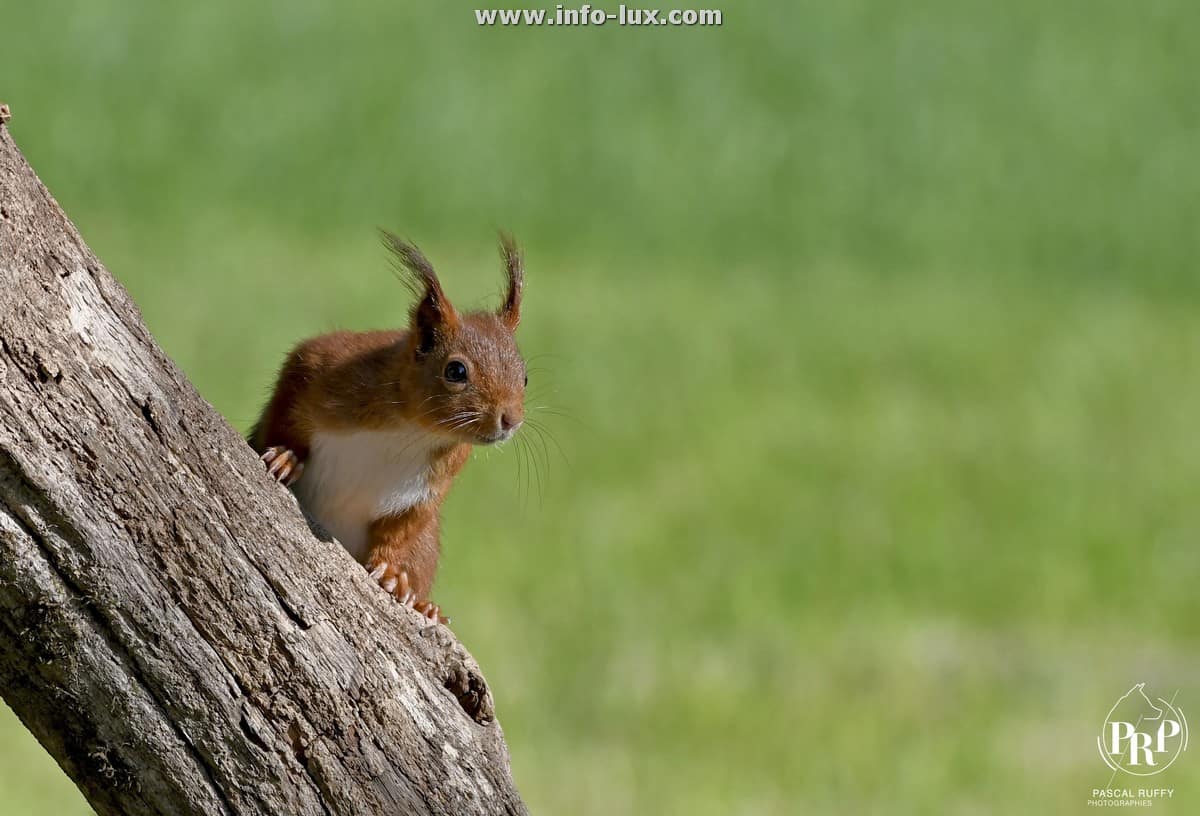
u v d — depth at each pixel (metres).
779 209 27.64
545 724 12.35
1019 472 18.61
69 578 5.05
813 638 14.29
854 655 14.05
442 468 6.69
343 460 6.55
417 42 30.12
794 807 11.41
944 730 12.76
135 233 23.83
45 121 26.31
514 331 7.03
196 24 29.44
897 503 17.31
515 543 15.41
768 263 26.39
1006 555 16.41
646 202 27.33
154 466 5.14
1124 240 27.92
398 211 26.00
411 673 5.64
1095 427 20.33
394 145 27.45
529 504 16.19
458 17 31.06
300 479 6.58
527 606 14.27
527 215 26.66
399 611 5.70
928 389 21.27
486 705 5.83
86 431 5.03
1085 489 18.16
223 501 5.29
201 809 5.33
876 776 11.97
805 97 30.48
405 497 6.60
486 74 29.67
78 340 5.03
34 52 27.81
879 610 15.01
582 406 19.05
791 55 31.41
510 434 6.59
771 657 13.78
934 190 28.42
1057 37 32.78
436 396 6.46
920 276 26.55
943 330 23.89
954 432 19.75
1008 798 11.76
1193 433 20.42
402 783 5.58
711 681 13.20
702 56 31.02
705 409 19.45
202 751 5.29
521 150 28.09
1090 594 15.66
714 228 27.09
